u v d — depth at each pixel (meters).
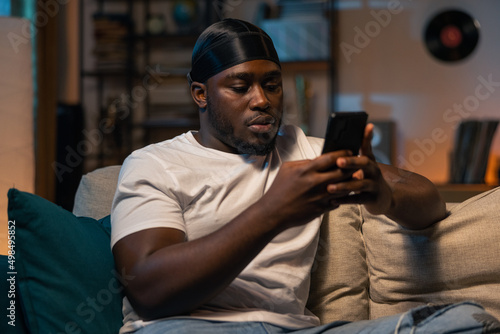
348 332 0.87
